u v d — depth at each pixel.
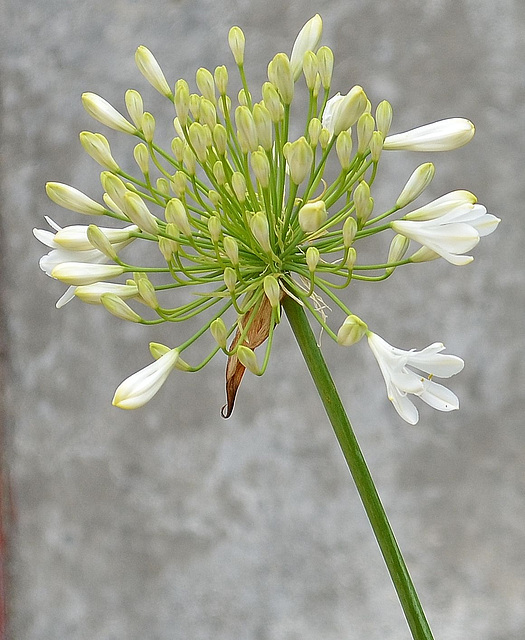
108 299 0.49
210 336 1.19
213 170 0.48
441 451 1.18
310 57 0.48
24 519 1.25
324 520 1.20
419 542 1.18
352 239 0.47
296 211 0.49
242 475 1.21
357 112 0.48
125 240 0.51
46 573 1.24
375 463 1.18
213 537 1.22
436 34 1.17
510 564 1.17
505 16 1.16
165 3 1.20
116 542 1.23
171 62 1.20
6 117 1.23
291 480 1.20
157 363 0.49
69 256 0.52
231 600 1.21
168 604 1.22
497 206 1.17
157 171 1.19
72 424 1.23
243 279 0.50
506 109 1.16
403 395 0.49
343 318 1.18
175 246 0.48
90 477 1.23
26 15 1.23
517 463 1.17
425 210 0.49
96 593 1.24
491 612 1.17
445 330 1.17
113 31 1.21
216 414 1.20
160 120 1.20
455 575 1.18
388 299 1.17
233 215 0.49
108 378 1.22
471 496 1.18
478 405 1.17
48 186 0.51
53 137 1.22
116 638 1.23
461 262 0.49
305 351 0.50
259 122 0.48
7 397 1.24
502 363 1.17
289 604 1.20
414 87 1.17
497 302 1.17
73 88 1.22
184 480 1.22
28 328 1.24
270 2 1.18
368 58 1.17
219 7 1.19
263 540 1.21
